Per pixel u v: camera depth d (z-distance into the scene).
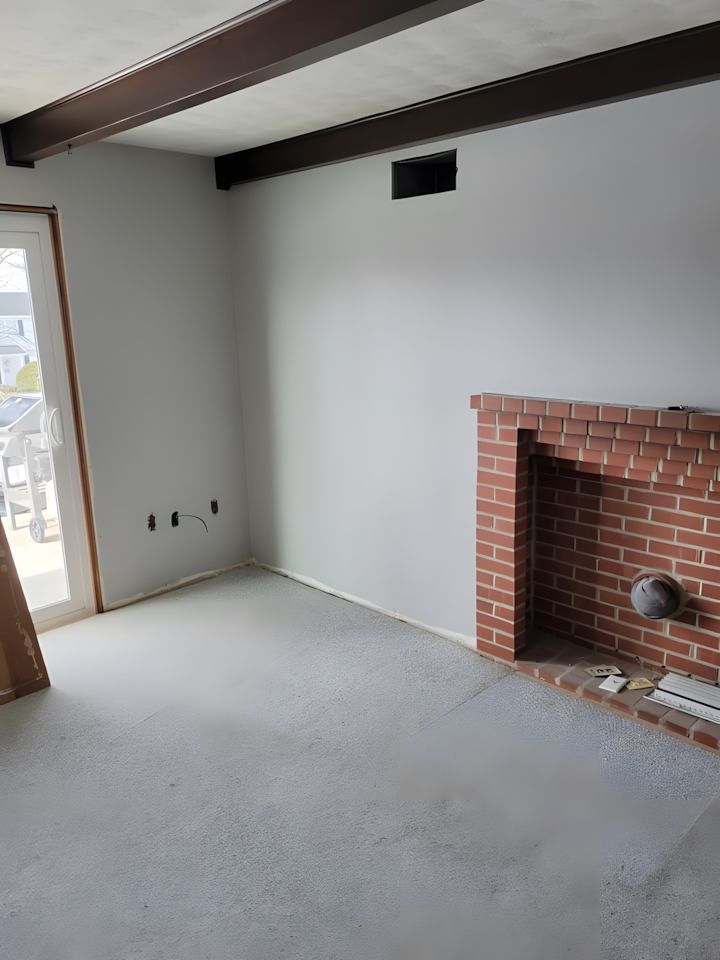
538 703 3.07
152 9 2.01
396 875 2.21
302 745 2.84
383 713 3.03
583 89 2.54
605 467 3.07
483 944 1.98
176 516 4.31
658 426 2.66
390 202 3.42
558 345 2.97
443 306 3.32
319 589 4.32
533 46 2.38
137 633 3.79
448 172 3.54
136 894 2.17
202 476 4.41
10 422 3.62
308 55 1.98
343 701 3.12
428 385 3.47
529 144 2.89
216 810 2.50
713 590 2.89
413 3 1.68
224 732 2.93
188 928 2.05
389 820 2.43
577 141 2.76
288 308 4.05
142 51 2.36
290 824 2.43
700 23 2.21
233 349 4.43
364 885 2.18
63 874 2.25
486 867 2.23
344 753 2.78
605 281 2.79
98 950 2.00
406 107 3.07
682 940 1.97
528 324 3.05
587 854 2.27
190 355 4.22
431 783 2.60
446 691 3.18
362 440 3.84
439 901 2.12
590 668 3.21
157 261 3.98
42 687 3.27
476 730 2.89
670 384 2.69
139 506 4.13
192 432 4.31
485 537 3.34
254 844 2.35
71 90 2.80
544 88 2.63
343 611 4.01
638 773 2.62
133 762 2.76
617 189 2.69
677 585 3.00
